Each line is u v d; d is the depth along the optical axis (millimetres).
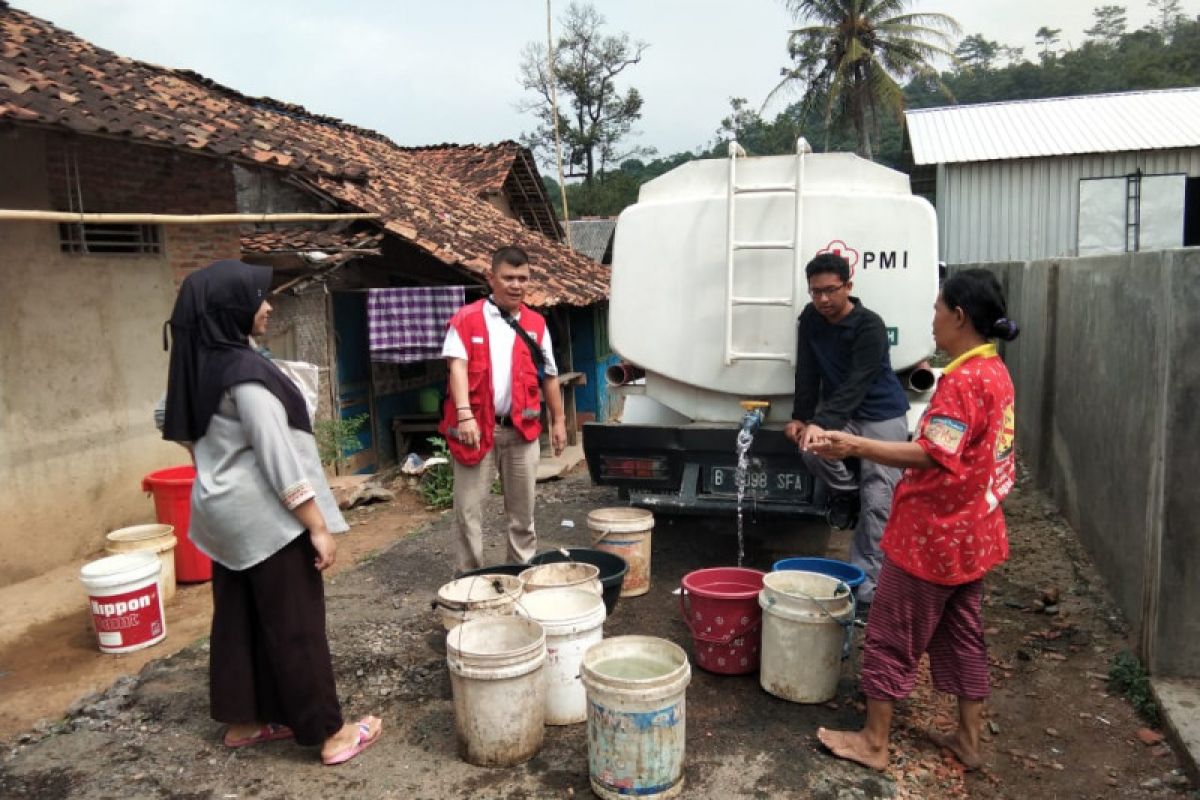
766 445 4883
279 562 3098
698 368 5176
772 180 4969
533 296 9422
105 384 6277
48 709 3893
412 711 3699
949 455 2898
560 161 19312
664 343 5234
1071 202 16500
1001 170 16703
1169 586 3672
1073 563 5383
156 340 6730
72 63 6391
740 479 4867
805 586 3908
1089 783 3176
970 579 3045
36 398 5754
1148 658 3787
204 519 3072
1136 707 3668
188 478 5602
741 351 5051
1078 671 4027
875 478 4320
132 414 6512
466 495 4469
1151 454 3908
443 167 16766
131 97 6129
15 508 5617
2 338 5527
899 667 3139
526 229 14680
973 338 3010
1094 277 5516
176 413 3082
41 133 5473
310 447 3205
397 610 4895
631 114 45344
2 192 5582
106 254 6312
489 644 3467
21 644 4680
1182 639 3674
